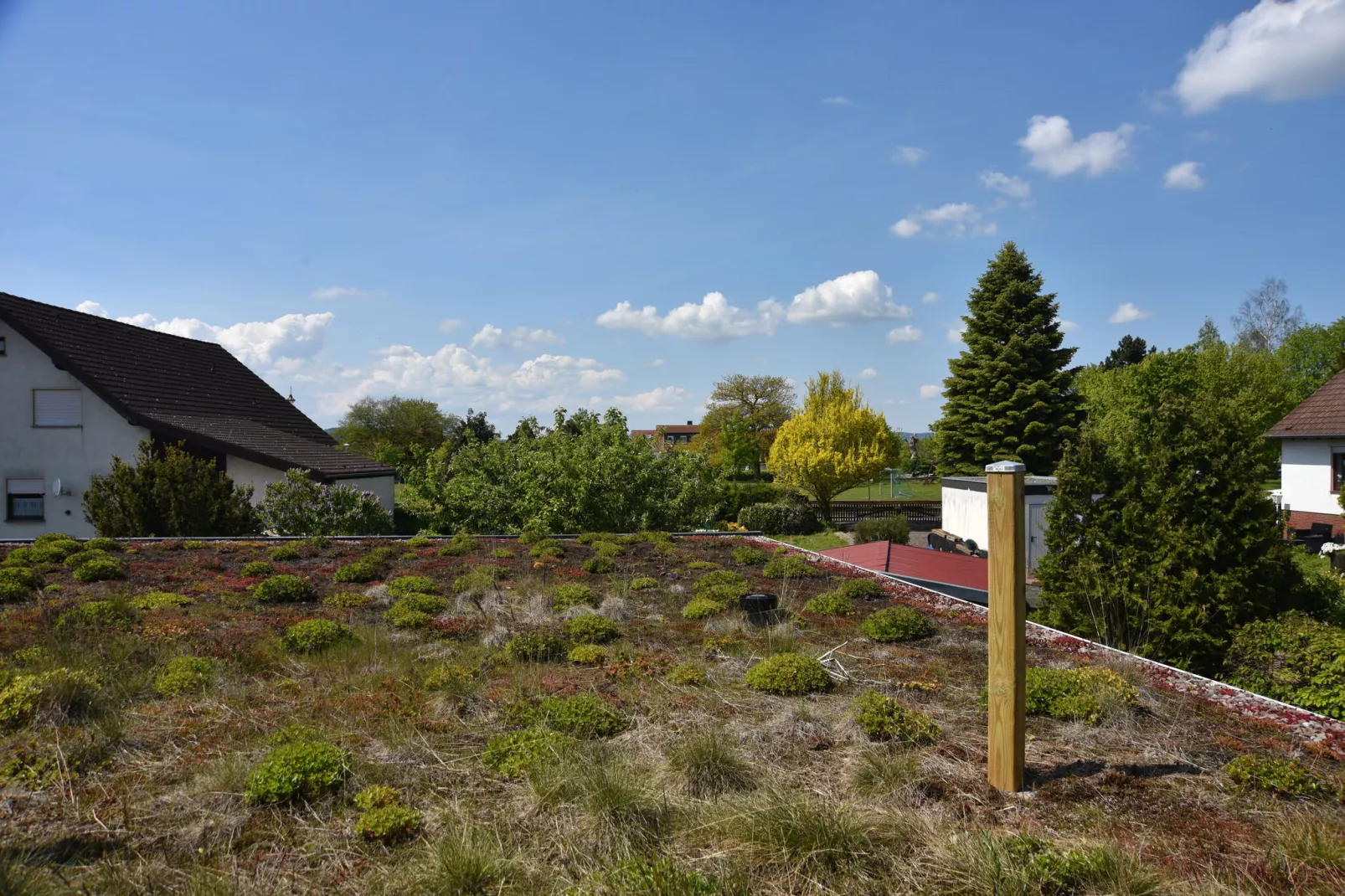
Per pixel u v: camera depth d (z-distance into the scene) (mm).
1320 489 21812
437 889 3209
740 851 3500
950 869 3291
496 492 17797
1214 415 7688
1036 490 16312
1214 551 7426
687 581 10141
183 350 25609
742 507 27984
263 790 3949
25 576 8531
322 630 6777
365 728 4922
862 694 5664
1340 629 6633
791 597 9016
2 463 19328
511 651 6656
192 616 7516
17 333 19344
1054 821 3828
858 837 3496
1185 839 3660
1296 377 46219
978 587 10445
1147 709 5504
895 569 11180
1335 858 3396
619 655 6668
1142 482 8125
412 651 6613
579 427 18672
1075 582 8312
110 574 9383
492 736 4871
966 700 5645
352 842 3637
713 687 5883
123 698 5293
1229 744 4855
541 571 10523
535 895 3217
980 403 31250
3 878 3080
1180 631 7547
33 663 5727
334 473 20125
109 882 3203
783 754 4625
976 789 4164
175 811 3830
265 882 3279
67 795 3967
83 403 19438
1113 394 37250
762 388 62875
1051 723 5246
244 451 19234
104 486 14633
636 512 17031
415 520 23000
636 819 3752
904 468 64312
